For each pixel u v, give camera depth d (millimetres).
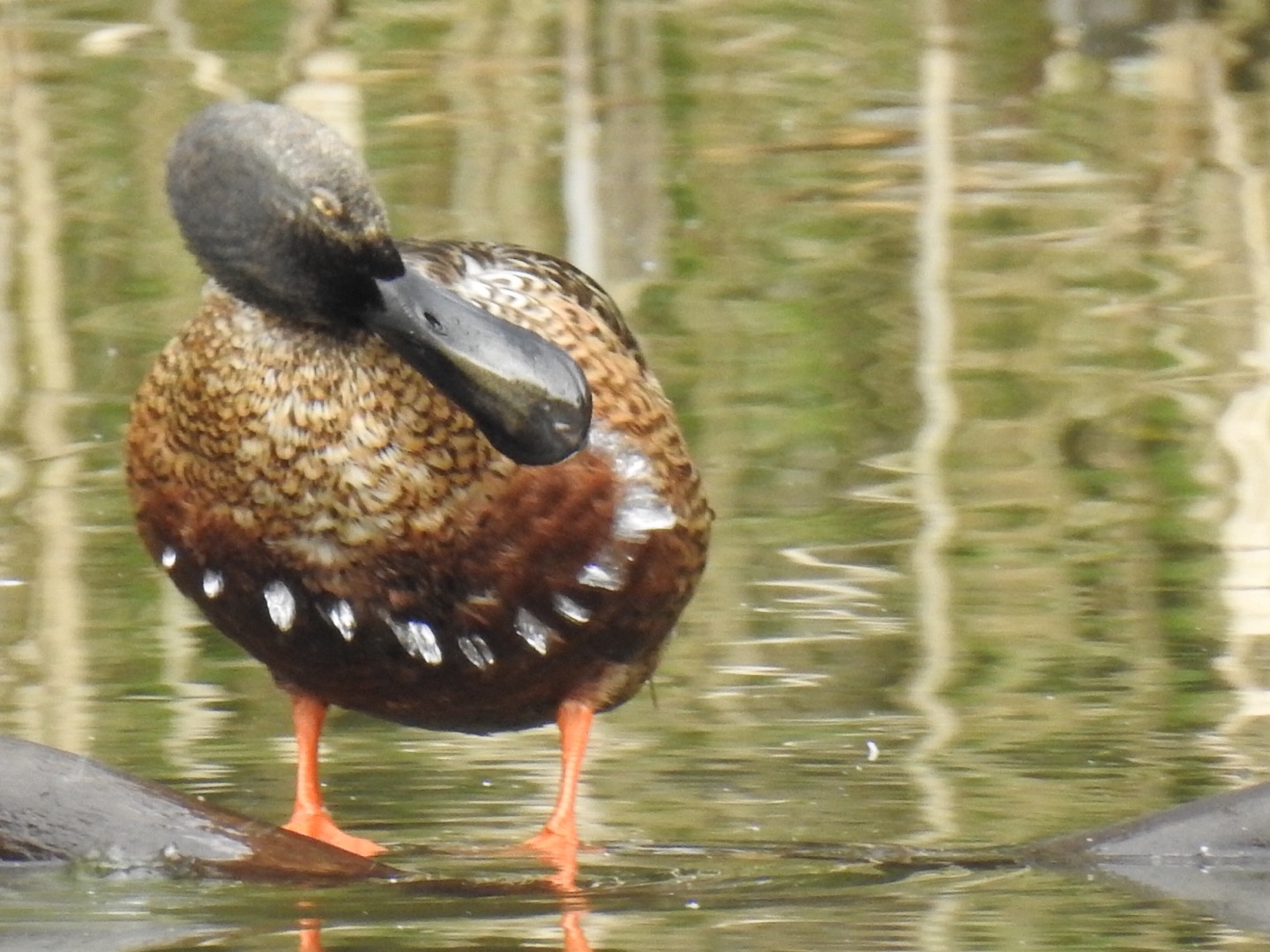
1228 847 7613
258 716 9742
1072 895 7176
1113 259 17047
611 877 7531
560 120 19016
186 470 7961
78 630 10922
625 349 8648
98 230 17391
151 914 7047
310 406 7781
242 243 7535
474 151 18453
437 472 7871
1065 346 15445
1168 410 14328
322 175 7469
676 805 8469
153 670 10367
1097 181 18516
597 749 9250
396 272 7594
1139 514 12664
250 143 7492
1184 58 20219
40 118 18859
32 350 15367
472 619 8086
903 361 15219
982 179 18547
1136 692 9875
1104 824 7992
